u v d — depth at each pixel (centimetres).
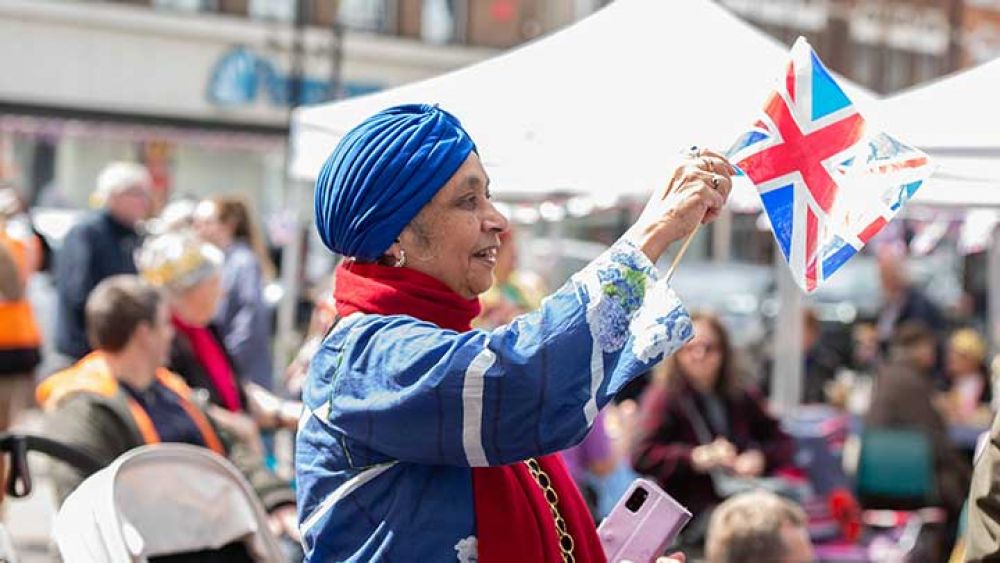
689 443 659
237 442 464
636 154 450
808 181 262
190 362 539
